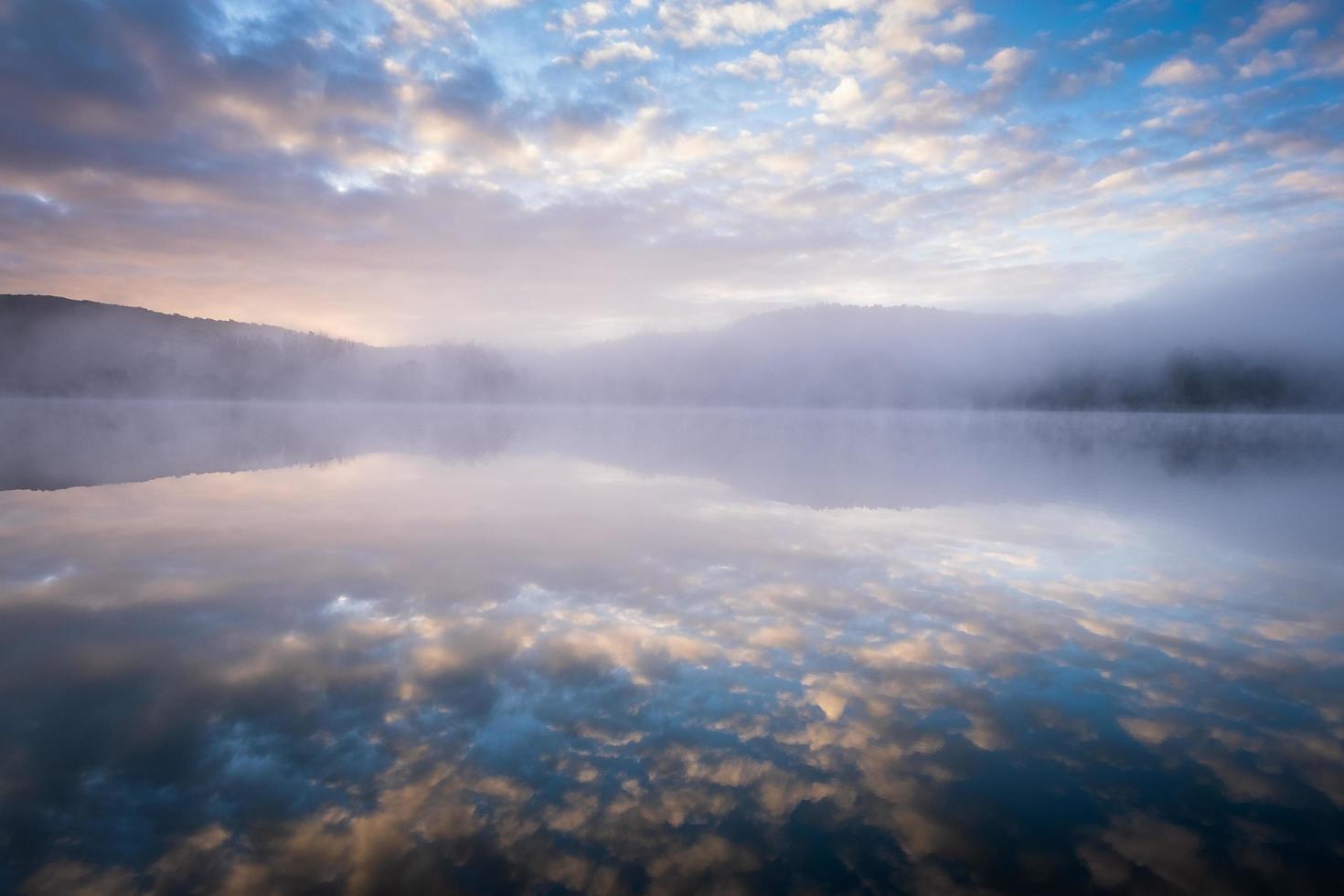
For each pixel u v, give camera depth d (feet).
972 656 18.37
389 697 15.60
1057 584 25.76
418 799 11.66
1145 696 15.98
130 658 17.83
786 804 11.62
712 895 9.41
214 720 14.42
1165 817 11.27
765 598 23.65
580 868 9.96
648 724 14.42
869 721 14.64
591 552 30.63
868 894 9.45
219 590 24.29
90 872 9.86
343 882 9.65
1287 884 9.69
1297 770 12.76
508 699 15.56
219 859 10.16
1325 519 40.78
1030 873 9.90
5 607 22.20
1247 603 23.43
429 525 36.99
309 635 19.57
